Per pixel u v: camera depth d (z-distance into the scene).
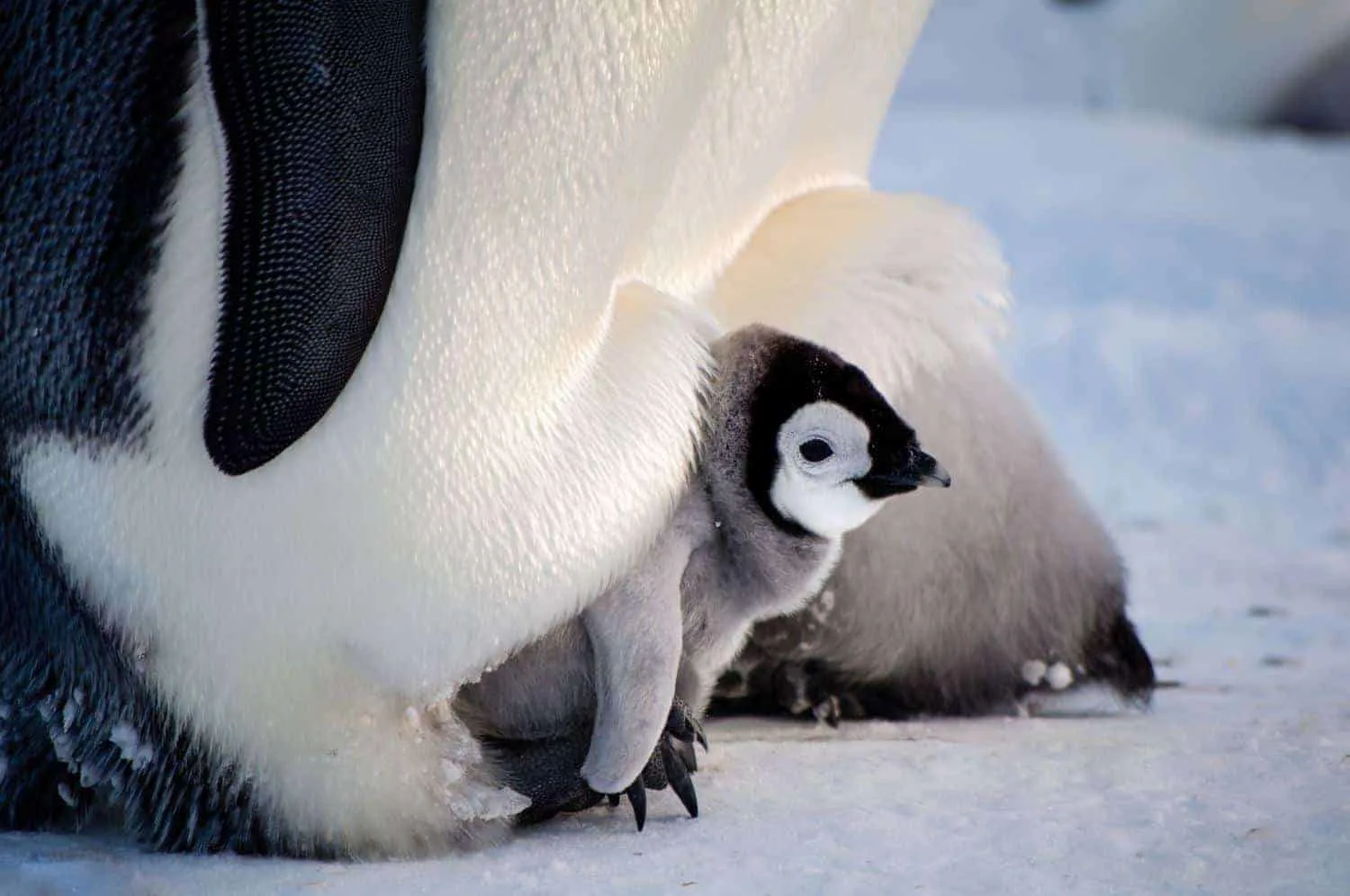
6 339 6.07
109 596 6.15
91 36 5.82
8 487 6.27
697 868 6.13
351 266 5.74
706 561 7.08
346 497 5.97
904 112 51.41
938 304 8.36
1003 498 8.58
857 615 8.52
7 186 5.97
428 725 6.43
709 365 6.88
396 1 5.77
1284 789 7.06
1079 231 33.56
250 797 6.31
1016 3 59.56
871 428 6.86
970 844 6.36
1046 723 8.71
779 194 8.27
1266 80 52.44
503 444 6.11
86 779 6.50
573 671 6.71
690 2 6.36
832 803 7.00
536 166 6.02
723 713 9.01
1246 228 34.00
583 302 6.26
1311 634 11.63
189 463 5.96
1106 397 23.50
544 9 5.95
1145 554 15.34
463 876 6.08
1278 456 20.88
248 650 6.13
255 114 5.61
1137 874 5.98
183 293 5.84
